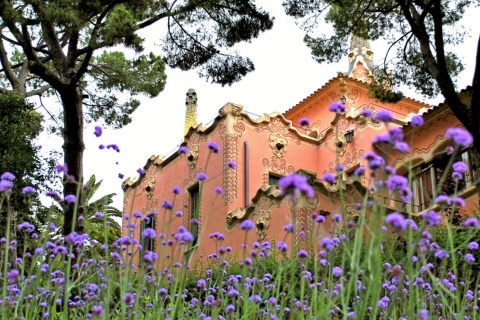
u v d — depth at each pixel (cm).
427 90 1318
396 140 203
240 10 1228
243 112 1577
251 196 1502
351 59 2161
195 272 827
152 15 1115
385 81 1349
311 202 1199
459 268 532
